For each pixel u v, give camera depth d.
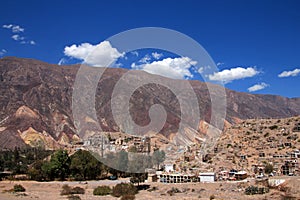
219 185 65.94
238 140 119.75
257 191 58.25
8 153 154.12
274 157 98.31
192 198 55.06
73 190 65.00
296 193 55.91
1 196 59.03
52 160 91.25
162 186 66.62
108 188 63.75
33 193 64.81
